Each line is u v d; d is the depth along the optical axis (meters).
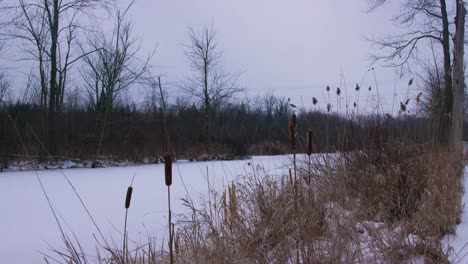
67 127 17.33
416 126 5.78
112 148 18.23
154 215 5.78
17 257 3.98
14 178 11.82
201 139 22.34
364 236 2.89
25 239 4.67
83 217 5.88
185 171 12.88
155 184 9.75
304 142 5.30
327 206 3.28
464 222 3.51
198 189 8.04
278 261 2.60
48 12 17.94
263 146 13.69
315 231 2.77
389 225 3.25
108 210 6.39
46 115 16.50
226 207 3.58
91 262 3.68
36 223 5.51
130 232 4.82
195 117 25.08
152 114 20.44
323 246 2.64
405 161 4.34
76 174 13.09
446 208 3.32
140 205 6.71
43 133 15.77
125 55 19.59
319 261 2.45
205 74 26.47
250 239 2.90
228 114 26.00
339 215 2.99
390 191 3.86
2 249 4.26
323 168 4.66
